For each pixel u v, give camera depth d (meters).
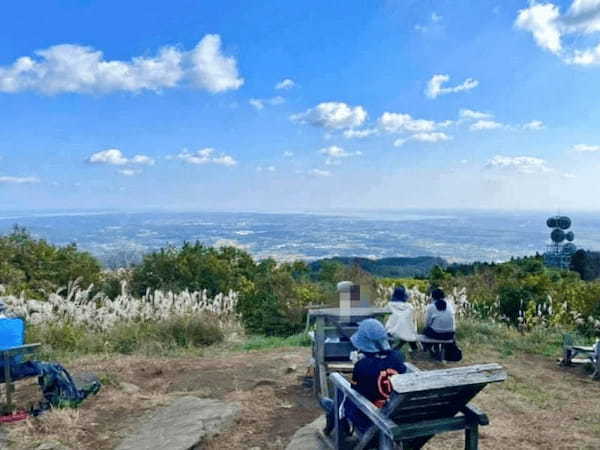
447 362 7.32
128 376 6.45
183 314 9.75
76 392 5.37
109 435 4.61
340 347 5.50
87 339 8.45
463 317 10.34
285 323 10.87
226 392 5.78
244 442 4.45
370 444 3.58
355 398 3.51
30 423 4.75
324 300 10.14
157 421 4.84
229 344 9.03
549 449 4.30
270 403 5.38
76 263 15.79
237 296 12.06
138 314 9.98
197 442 4.33
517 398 5.69
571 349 7.14
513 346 8.33
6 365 4.89
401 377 2.96
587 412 5.25
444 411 3.30
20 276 14.03
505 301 11.35
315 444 4.20
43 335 8.26
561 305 10.48
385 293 10.15
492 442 4.42
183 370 6.73
